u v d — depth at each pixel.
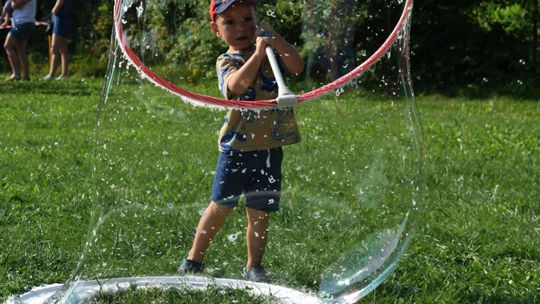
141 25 3.02
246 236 3.16
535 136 7.31
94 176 3.14
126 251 3.13
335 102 3.62
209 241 3.16
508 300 3.16
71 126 7.55
